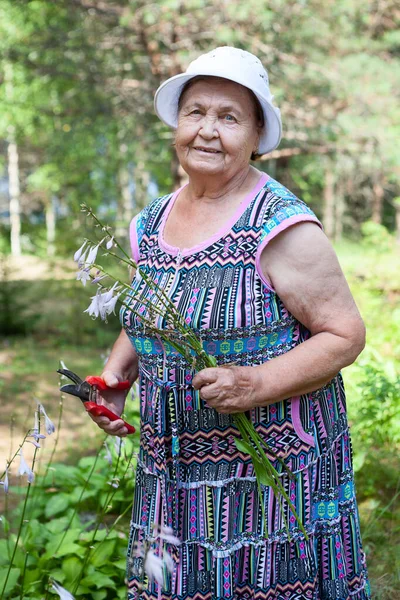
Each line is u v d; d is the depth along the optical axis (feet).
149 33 31.91
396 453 14.58
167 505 7.30
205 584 7.30
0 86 43.62
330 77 32.04
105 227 7.16
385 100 31.27
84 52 35.65
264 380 6.93
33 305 46.42
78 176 42.57
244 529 7.31
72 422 21.22
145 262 7.73
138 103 35.94
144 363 7.59
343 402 7.86
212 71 7.06
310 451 7.36
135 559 7.59
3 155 78.59
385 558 11.03
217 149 7.20
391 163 32.63
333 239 56.85
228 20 31.19
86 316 39.70
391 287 33.19
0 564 10.68
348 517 7.77
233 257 7.14
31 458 17.88
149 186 51.39
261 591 7.27
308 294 7.02
